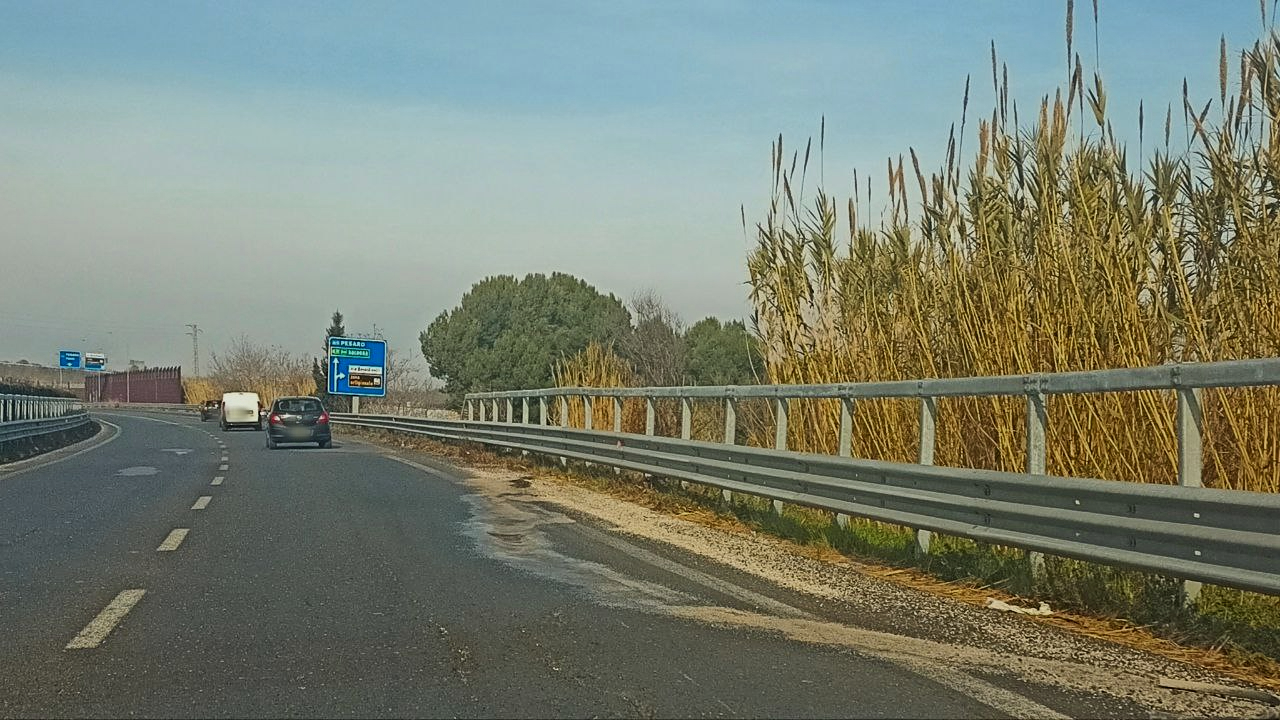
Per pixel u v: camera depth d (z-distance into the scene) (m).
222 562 10.99
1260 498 6.62
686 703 6.11
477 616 8.44
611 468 19.52
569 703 6.11
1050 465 10.45
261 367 104.00
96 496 17.67
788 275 15.84
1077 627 8.10
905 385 10.59
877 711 5.93
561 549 11.94
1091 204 11.26
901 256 14.51
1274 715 5.93
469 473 22.97
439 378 63.53
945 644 7.51
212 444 37.19
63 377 150.38
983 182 12.89
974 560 9.89
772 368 15.95
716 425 21.00
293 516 14.90
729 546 12.17
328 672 6.80
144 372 120.56
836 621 8.25
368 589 9.56
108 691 6.38
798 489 12.60
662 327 48.41
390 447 35.91
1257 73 10.98
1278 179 10.57
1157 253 11.20
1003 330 11.49
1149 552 7.61
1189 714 5.93
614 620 8.29
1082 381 8.28
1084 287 10.92
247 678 6.66
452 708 6.03
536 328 59.47
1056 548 8.43
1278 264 10.02
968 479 9.48
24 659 7.14
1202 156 11.26
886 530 11.82
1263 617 7.58
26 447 31.69
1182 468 7.41
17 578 10.09
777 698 6.19
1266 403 9.08
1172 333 10.77
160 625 8.13
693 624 8.14
